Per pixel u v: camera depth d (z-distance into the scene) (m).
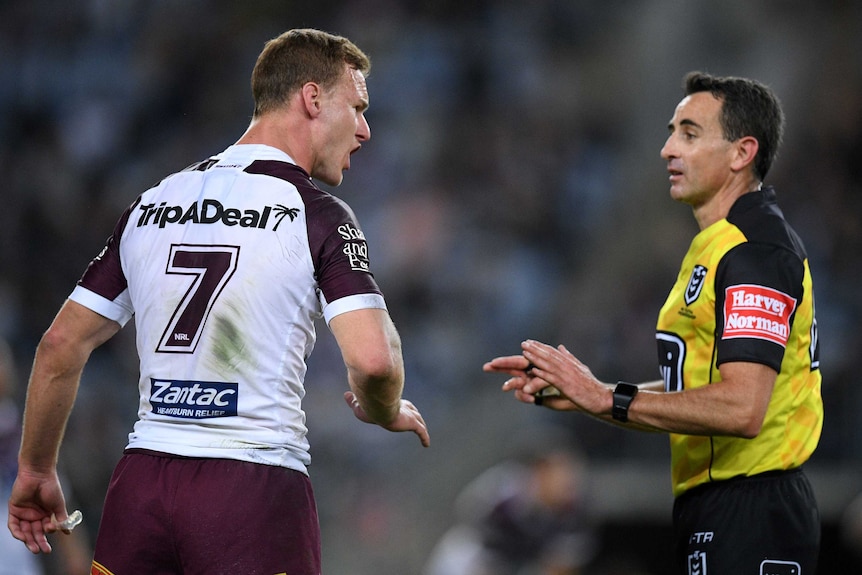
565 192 51.69
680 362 12.11
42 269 45.25
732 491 11.80
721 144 12.30
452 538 31.97
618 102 55.16
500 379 42.94
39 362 11.13
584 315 44.66
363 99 11.62
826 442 34.66
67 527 11.82
